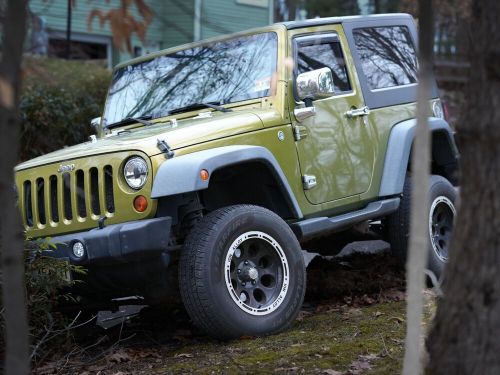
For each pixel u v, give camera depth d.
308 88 6.10
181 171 5.30
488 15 3.00
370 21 7.37
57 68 10.99
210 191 6.10
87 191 5.55
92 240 5.34
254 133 5.93
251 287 5.62
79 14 13.31
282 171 6.00
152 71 7.07
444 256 7.16
